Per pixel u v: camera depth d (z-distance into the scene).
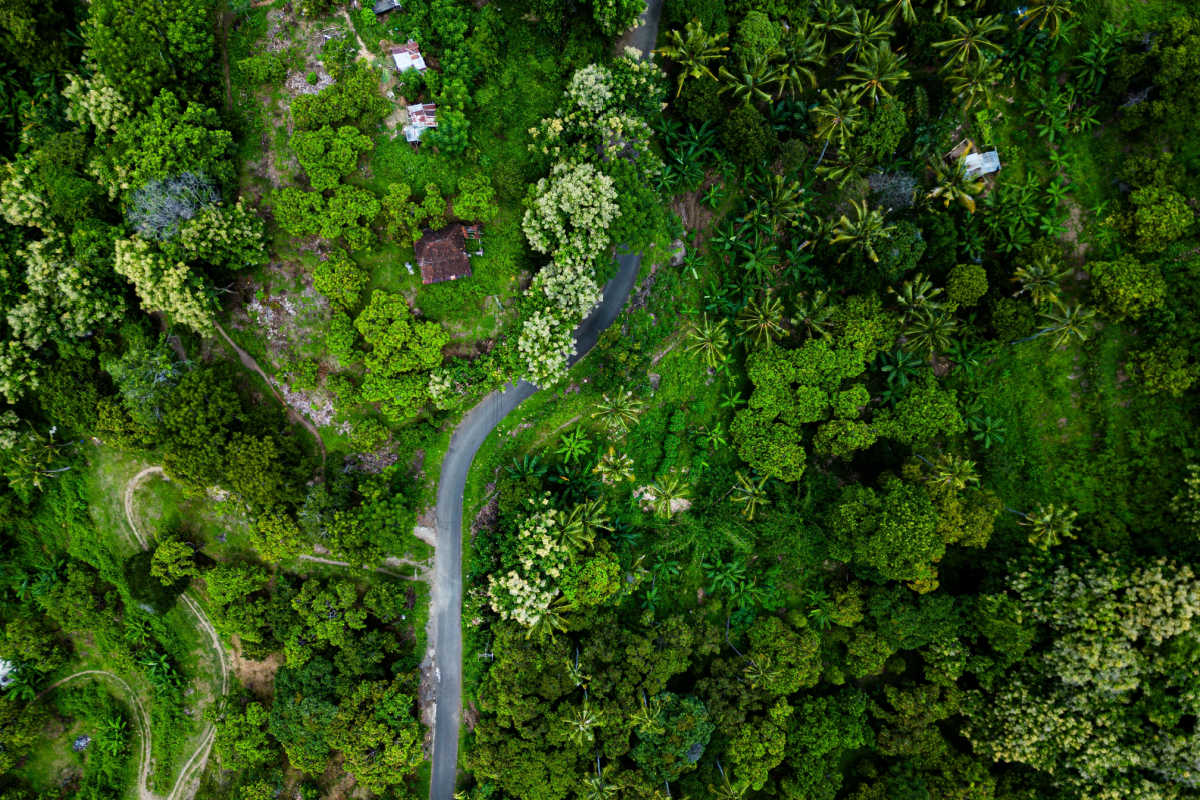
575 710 44.88
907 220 47.72
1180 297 46.22
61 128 41.78
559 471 47.94
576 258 43.44
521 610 42.72
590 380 48.72
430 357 43.34
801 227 47.97
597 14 42.50
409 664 47.88
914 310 46.03
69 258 40.72
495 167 45.12
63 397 42.06
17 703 47.59
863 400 46.81
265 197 44.12
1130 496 47.69
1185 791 41.00
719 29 45.00
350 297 43.31
